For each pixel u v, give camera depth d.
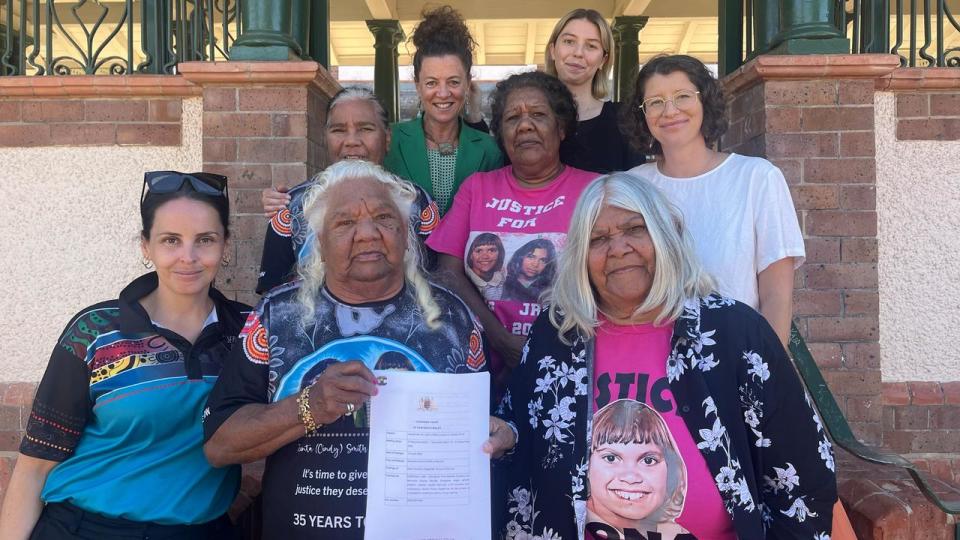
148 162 3.96
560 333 2.11
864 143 3.64
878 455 2.53
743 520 1.90
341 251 2.04
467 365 2.16
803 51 3.66
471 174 3.37
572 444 2.03
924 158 3.83
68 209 3.98
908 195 3.83
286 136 3.72
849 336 3.64
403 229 2.14
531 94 2.88
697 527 1.95
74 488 2.15
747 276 2.54
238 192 3.72
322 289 2.16
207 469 2.25
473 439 1.97
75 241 3.98
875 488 2.64
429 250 2.99
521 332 2.78
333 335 2.10
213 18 4.01
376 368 2.07
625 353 2.08
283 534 2.03
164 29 4.11
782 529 2.00
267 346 2.10
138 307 2.23
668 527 1.96
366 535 1.92
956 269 3.83
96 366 2.16
